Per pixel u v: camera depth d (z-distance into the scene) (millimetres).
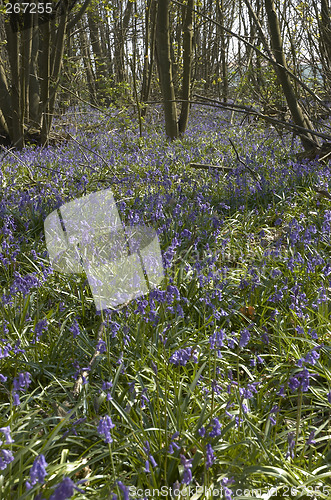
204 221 6285
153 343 3674
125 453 2711
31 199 6695
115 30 22562
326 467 2725
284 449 2867
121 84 14648
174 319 4117
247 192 7215
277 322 4090
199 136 14117
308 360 2662
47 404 3238
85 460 2645
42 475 1884
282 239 5762
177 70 18375
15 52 12922
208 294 4266
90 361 3508
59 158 10695
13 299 4324
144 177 8836
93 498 2418
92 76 21984
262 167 8750
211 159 10234
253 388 2838
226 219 6609
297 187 7520
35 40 14938
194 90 19906
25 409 3168
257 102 13141
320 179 7746
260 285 4629
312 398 3404
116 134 14703
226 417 2967
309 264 4516
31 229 6117
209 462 2322
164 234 5777
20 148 13195
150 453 2637
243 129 14422
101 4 16672
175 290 3611
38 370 3543
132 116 17047
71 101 20078
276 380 3588
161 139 13695
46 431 2951
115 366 3551
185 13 14328
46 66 13727
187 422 2893
